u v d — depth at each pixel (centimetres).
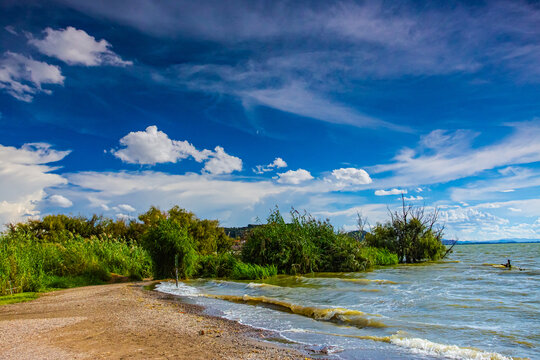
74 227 3300
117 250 2278
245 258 2192
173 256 1955
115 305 1070
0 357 534
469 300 1055
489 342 638
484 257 3459
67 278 1811
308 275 1972
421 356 570
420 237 3083
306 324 824
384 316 855
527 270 1959
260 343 655
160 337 680
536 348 600
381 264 2730
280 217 2286
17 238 2088
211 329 764
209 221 3325
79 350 579
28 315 927
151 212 3319
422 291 1242
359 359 559
